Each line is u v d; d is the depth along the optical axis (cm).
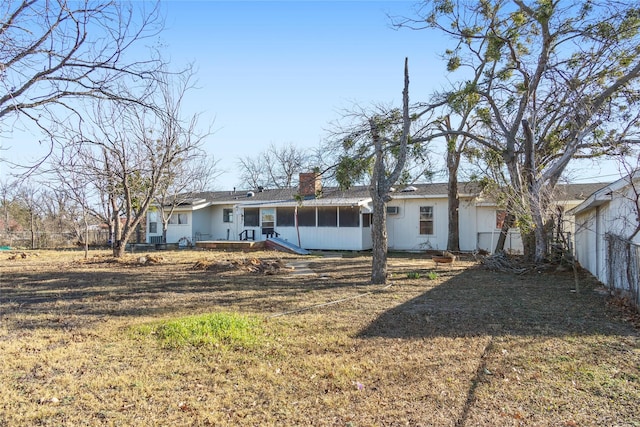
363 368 433
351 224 2098
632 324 604
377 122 1245
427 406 352
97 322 619
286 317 646
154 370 425
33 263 1530
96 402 354
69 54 529
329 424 322
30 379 401
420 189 2211
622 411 342
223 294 857
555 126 1339
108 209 2553
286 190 2756
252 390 382
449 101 1261
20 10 489
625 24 1093
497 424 323
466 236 2028
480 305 737
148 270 1290
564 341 524
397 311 687
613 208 905
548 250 1256
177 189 2436
